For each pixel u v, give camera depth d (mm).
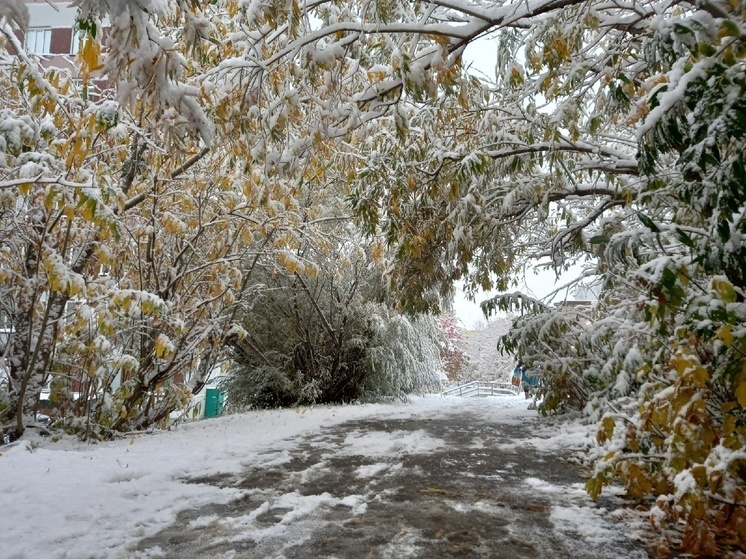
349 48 4691
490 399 14820
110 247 7859
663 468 3793
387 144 6805
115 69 3127
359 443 6895
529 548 3295
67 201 5301
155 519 3799
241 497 4375
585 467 5445
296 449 6512
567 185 7254
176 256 8422
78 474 4977
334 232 12656
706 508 3127
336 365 13828
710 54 2943
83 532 3521
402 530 3604
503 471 5289
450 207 7223
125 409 7617
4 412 6820
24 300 7047
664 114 3178
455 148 6762
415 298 8492
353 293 13344
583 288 10438
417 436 7410
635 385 6023
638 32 4902
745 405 3096
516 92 6344
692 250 3807
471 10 4219
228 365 13594
